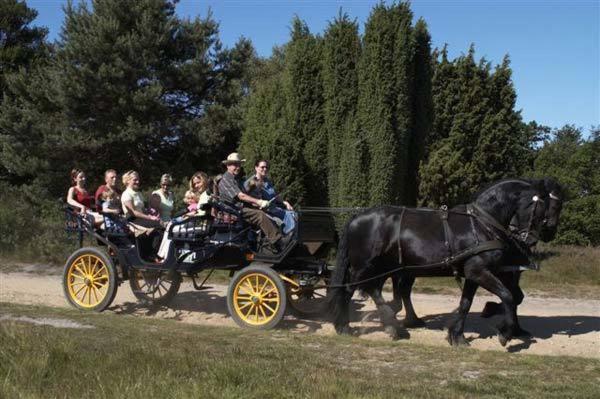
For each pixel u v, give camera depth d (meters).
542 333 8.46
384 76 14.40
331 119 15.10
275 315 8.34
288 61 16.27
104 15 21.19
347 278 8.50
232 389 5.21
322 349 7.16
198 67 21.70
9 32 30.22
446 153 15.13
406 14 14.55
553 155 31.50
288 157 14.93
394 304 9.12
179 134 21.83
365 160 14.52
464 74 18.36
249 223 8.75
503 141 18.25
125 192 9.77
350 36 15.01
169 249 9.24
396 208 8.35
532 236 7.66
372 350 7.18
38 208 20.31
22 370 5.55
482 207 7.84
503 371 6.36
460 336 7.80
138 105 20.45
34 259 15.06
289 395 5.16
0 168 26.27
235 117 21.84
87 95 20.36
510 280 8.22
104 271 9.66
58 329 7.61
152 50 21.11
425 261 7.93
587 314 9.91
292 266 8.80
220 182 8.90
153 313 9.71
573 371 6.38
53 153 21.77
